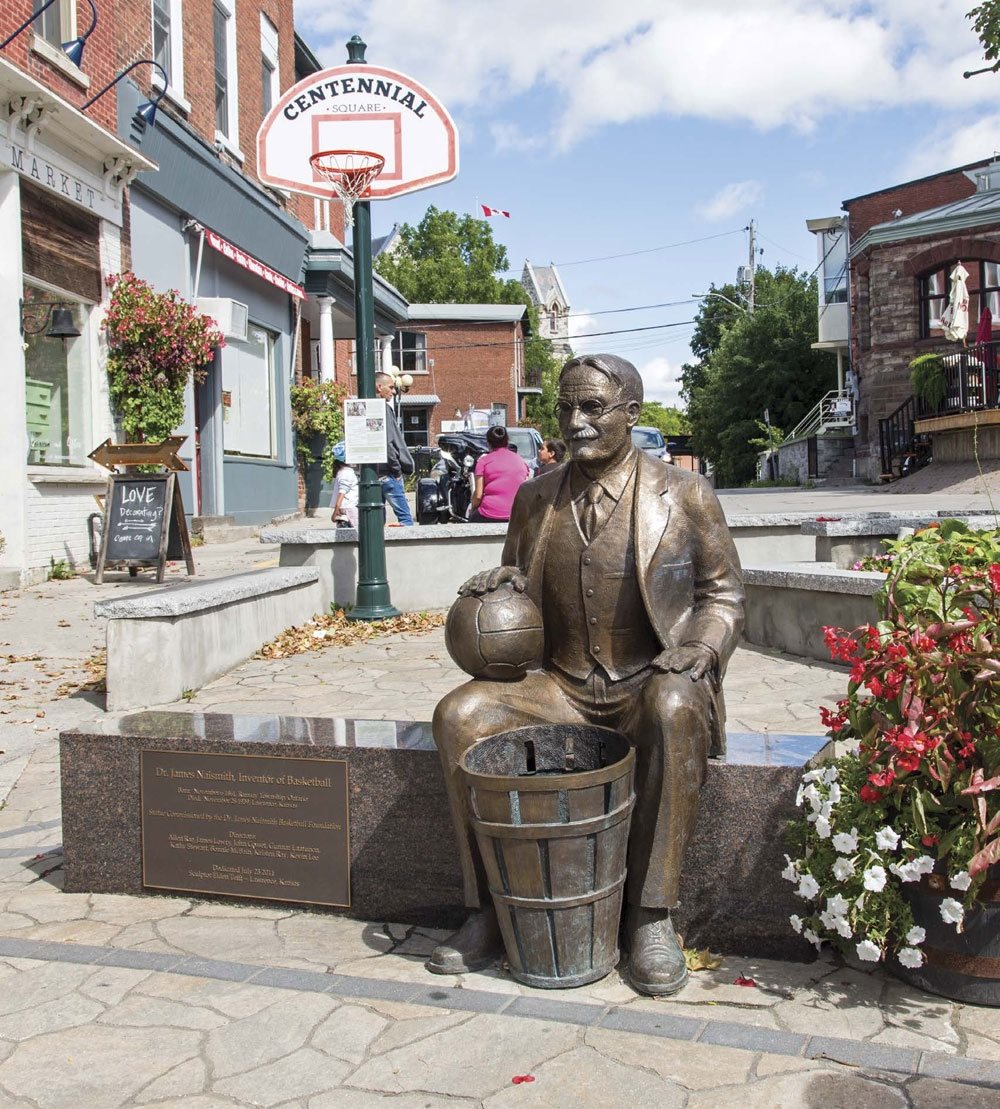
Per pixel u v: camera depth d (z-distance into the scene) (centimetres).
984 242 2814
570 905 308
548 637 365
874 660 304
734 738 379
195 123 1623
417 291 5669
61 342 1238
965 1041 284
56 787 543
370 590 973
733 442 4788
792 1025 295
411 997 316
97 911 391
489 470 1114
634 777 320
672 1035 290
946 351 2712
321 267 2111
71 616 959
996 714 287
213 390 1677
